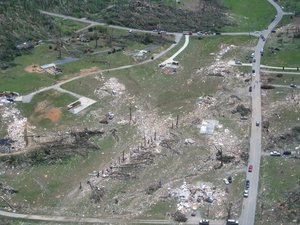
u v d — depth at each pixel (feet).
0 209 549.54
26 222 528.63
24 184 585.22
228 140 643.04
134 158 617.21
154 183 574.15
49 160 618.03
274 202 536.83
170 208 536.01
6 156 616.80
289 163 596.70
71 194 566.77
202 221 510.99
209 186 564.30
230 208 529.04
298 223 506.89
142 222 518.78
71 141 647.97
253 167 592.60
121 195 559.79
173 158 615.16
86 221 526.16
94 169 603.26
